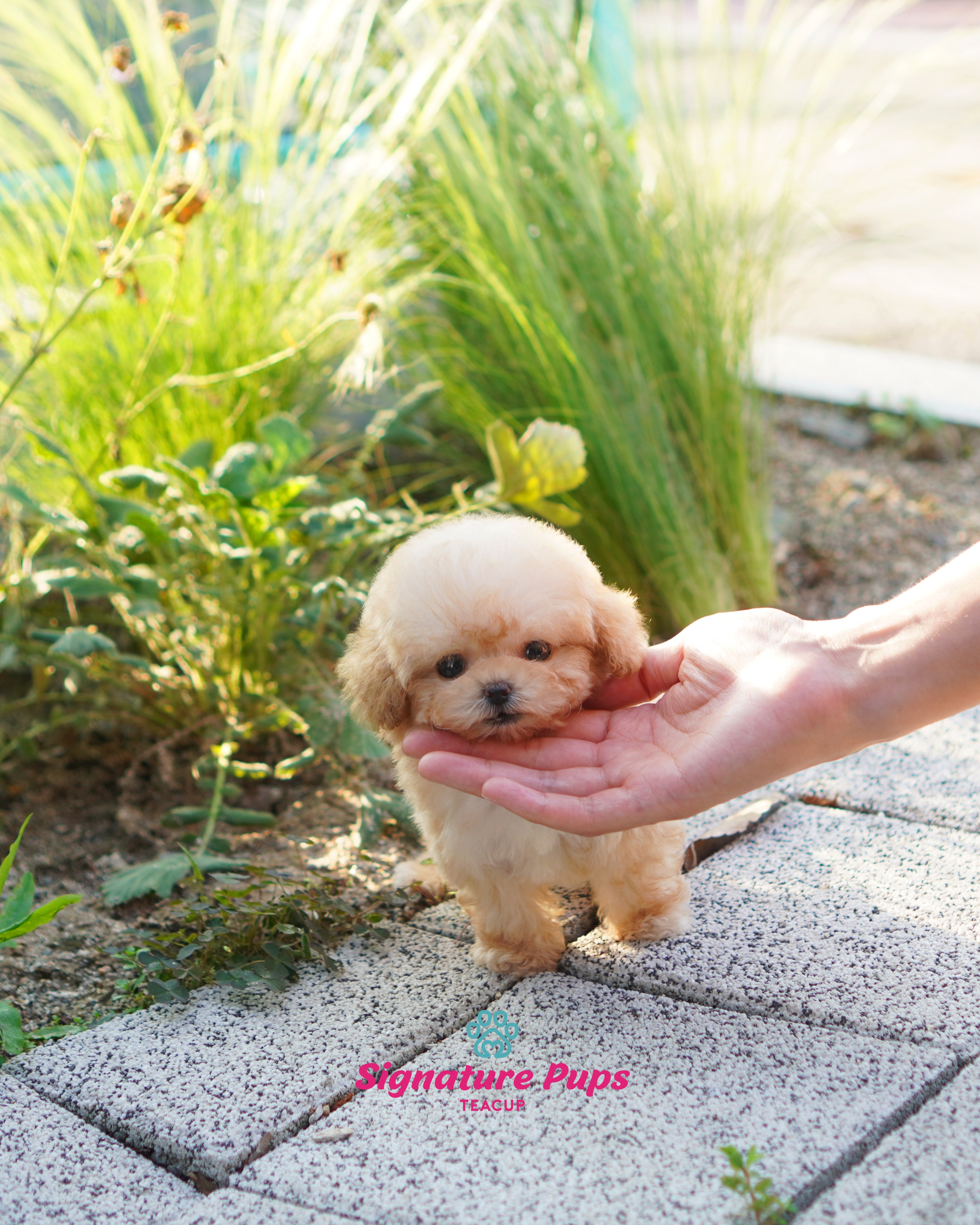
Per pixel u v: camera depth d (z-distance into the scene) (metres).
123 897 0.92
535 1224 0.72
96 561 1.05
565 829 0.79
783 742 0.80
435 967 0.86
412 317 1.25
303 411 1.23
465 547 0.82
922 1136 0.74
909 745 1.00
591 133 1.27
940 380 1.62
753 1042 0.79
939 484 1.40
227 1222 0.73
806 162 1.55
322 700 1.01
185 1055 0.81
